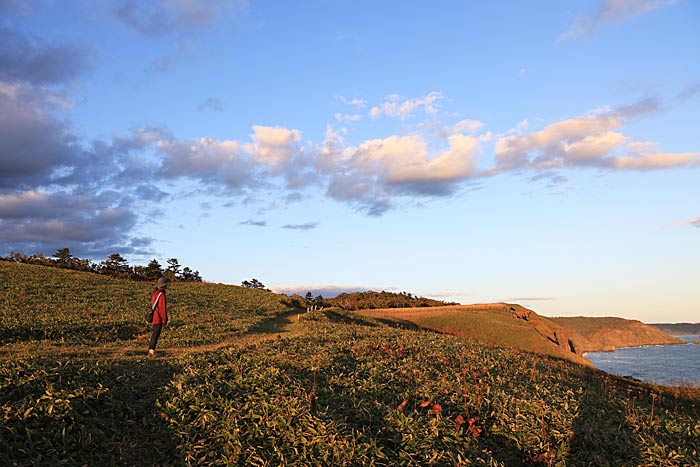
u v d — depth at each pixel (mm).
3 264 42438
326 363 16375
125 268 80688
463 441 11492
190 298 37188
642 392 24922
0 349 16703
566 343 70875
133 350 18125
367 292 114562
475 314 66000
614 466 11188
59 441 9625
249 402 12203
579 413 14492
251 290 49250
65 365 12961
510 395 15094
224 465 9875
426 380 16000
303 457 10039
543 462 11344
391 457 10438
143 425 11070
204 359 16047
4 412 9938
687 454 11844
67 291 32312
